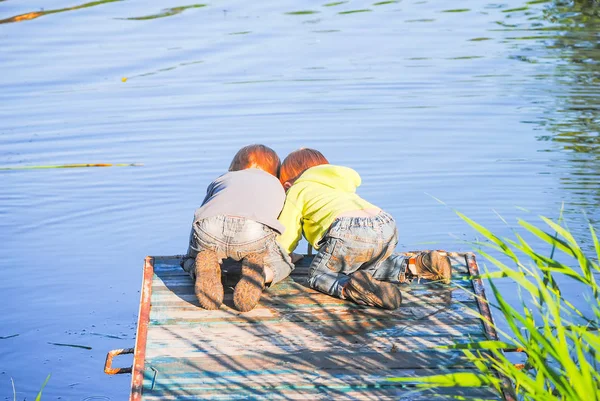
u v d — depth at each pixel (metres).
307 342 7.27
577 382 5.07
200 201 13.60
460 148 15.45
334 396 6.43
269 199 8.24
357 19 25.00
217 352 7.11
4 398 8.35
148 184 14.18
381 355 7.02
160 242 12.22
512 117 17.11
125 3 26.47
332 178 8.43
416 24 24.44
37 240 12.27
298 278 8.56
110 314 10.22
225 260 8.62
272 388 6.55
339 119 17.02
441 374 6.70
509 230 12.30
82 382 8.74
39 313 10.20
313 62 20.55
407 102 17.98
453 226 12.48
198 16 24.88
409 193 13.61
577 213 12.73
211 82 19.12
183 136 16.17
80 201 13.55
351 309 7.86
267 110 17.48
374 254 8.01
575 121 16.84
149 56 20.95
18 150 15.54
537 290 5.63
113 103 17.89
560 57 21.17
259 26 23.78
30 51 21.31
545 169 14.40
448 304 7.91
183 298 8.11
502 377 6.43
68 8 25.73
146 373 6.78
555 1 27.61
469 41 22.73
